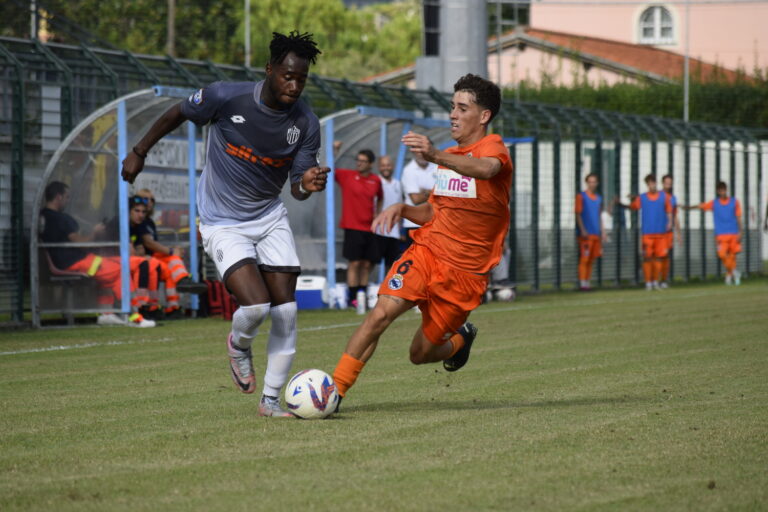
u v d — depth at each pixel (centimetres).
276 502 1334
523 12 16312
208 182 2031
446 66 6419
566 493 1381
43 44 4569
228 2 14362
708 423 1917
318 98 5528
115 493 1384
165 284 4456
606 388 2425
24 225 4578
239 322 1966
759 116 12569
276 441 1750
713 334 3712
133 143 4456
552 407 2133
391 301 2023
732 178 8556
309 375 1988
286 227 2059
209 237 2014
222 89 1952
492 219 1991
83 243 4131
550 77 13538
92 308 4166
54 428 1897
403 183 4941
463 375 2670
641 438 1769
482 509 1302
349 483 1436
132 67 4888
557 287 6800
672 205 7006
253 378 2047
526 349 3269
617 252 7331
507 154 1966
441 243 2011
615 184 7350
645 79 13938
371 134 5566
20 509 1303
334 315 4694
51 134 4562
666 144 7800
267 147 1961
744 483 1442
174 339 3625
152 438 1786
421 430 1848
